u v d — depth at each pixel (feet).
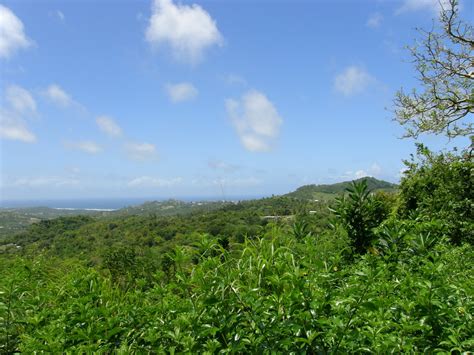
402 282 10.64
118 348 10.23
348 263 15.43
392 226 16.05
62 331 10.17
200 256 12.12
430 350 8.20
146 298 13.73
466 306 9.05
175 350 9.66
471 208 25.21
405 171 34.76
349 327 8.36
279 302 8.84
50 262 21.06
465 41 46.83
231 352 8.29
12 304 12.22
